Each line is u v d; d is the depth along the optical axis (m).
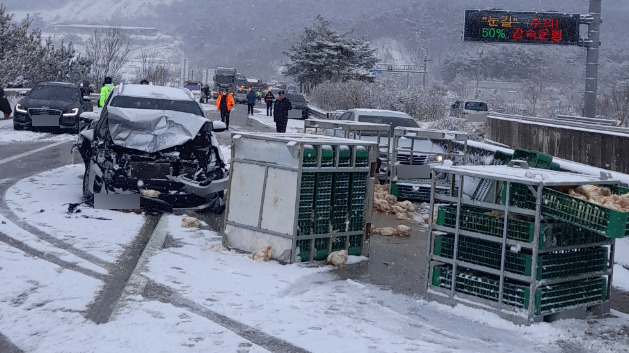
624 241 10.69
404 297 7.91
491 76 154.50
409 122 19.33
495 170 7.66
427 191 15.15
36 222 10.54
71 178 15.41
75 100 27.02
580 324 7.26
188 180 12.36
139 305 6.91
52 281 7.55
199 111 14.16
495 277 7.38
